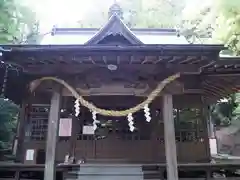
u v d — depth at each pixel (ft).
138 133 35.09
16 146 35.04
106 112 23.27
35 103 33.91
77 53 20.12
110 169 26.43
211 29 72.59
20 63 21.70
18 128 35.83
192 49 19.83
